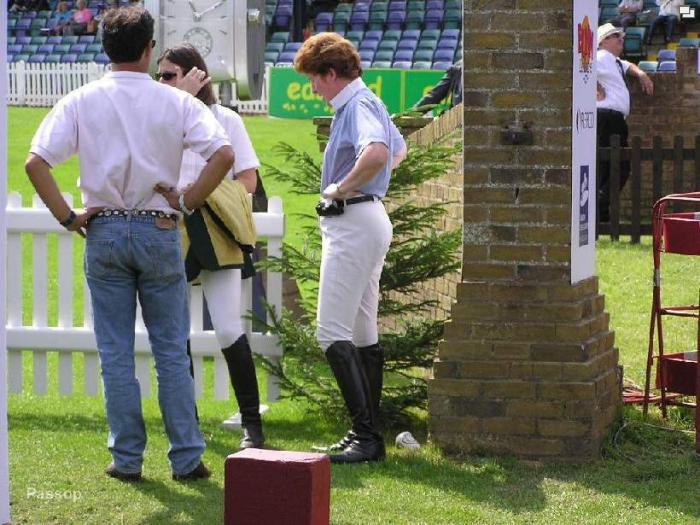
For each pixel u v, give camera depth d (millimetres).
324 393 10094
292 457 6531
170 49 9227
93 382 11000
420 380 10172
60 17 52750
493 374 8852
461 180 10797
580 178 8922
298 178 10312
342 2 51438
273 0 49750
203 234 8977
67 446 9234
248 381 9352
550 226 8797
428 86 23688
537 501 7957
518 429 8828
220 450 9250
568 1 8641
